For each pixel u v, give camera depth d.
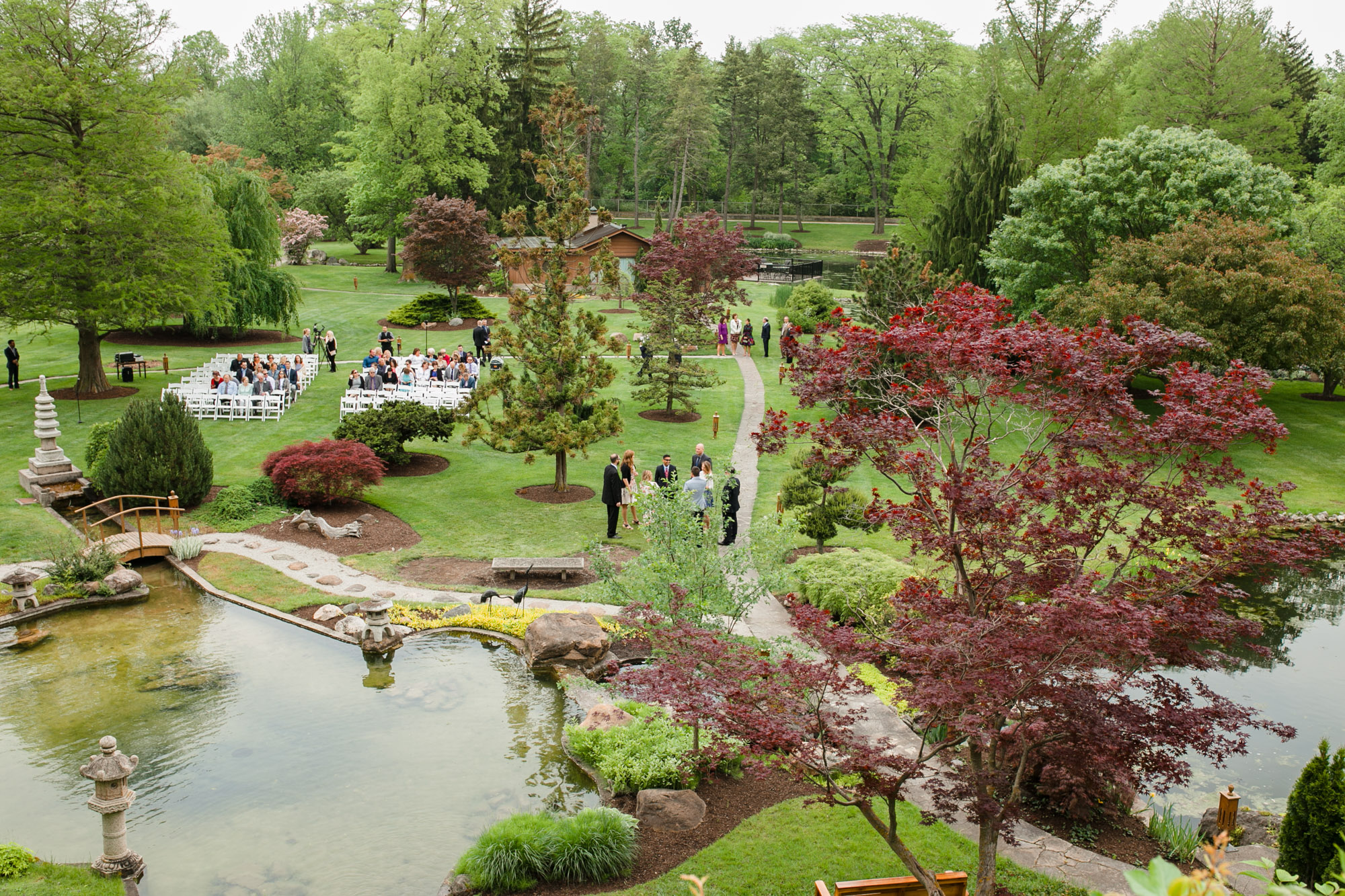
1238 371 7.81
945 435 8.98
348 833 9.86
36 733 11.90
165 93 29.72
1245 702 13.88
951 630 6.89
